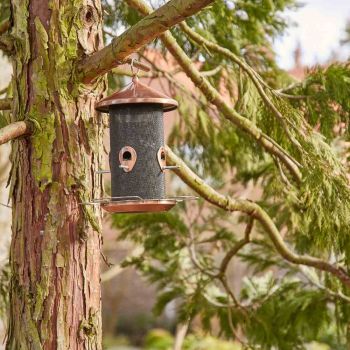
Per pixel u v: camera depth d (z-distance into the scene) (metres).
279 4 11.95
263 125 9.91
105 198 7.19
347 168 10.38
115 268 17.44
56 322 7.12
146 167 7.64
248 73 9.34
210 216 14.11
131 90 7.29
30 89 7.34
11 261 7.37
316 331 12.77
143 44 6.94
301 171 8.98
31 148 7.27
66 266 7.16
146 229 12.95
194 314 13.45
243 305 13.27
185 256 13.59
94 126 7.39
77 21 7.37
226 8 11.16
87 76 7.27
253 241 12.70
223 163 13.22
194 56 11.71
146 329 34.78
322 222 9.48
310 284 12.98
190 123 12.96
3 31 8.31
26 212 7.27
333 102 10.44
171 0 6.62
